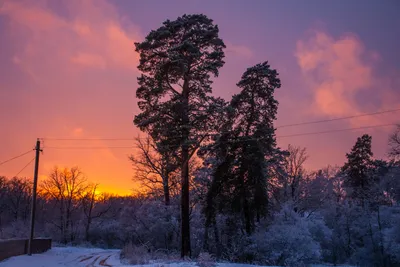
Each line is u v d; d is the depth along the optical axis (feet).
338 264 128.16
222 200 118.73
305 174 168.14
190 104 100.94
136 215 159.12
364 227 144.87
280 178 143.54
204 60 105.60
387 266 124.47
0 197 286.66
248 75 123.34
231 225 124.57
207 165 136.26
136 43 106.93
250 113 119.24
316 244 97.91
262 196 110.22
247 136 116.47
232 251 109.91
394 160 138.31
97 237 219.20
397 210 138.72
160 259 82.79
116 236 207.21
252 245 100.01
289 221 101.81
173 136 96.53
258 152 112.68
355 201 168.25
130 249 98.53
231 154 118.52
